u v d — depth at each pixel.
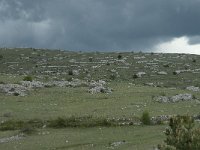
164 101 70.19
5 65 120.94
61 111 63.38
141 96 73.44
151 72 111.62
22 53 136.62
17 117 59.94
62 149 46.09
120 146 46.12
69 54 138.00
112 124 57.91
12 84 77.06
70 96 72.81
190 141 30.73
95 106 66.12
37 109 64.31
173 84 98.56
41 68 116.69
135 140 48.75
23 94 73.25
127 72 111.75
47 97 71.88
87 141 49.03
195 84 99.06
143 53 143.38
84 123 57.88
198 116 62.03
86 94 74.31
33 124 57.97
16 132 54.38
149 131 53.50
